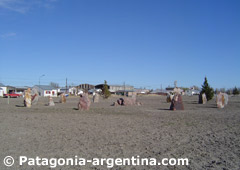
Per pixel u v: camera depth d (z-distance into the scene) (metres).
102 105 32.53
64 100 38.91
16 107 27.69
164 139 9.96
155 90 130.62
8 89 85.38
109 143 9.20
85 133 11.20
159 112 22.00
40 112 21.44
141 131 11.80
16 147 8.64
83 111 22.61
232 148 8.53
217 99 27.64
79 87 120.38
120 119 16.56
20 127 12.95
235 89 96.94
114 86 117.50
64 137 10.30
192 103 36.66
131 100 32.88
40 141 9.55
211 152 8.01
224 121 15.75
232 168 6.44
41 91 86.25
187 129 12.48
